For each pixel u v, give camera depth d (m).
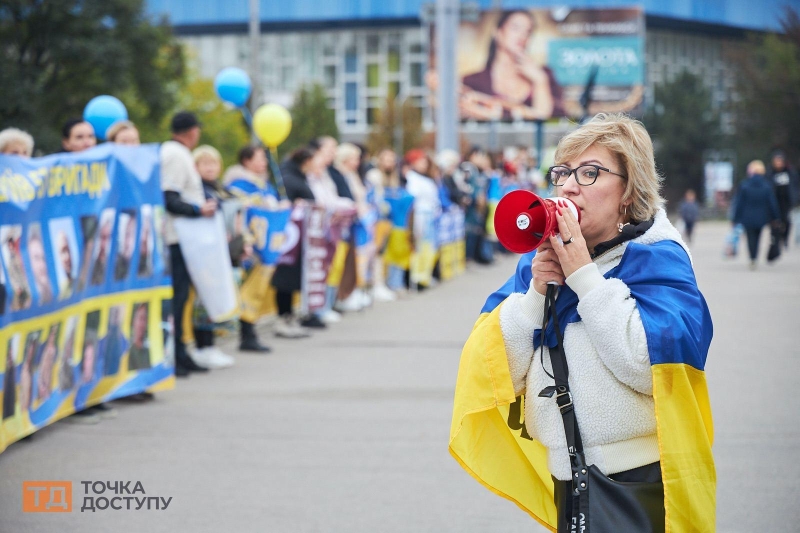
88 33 27.23
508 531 5.74
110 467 6.99
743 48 56.88
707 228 52.00
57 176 7.62
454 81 27.25
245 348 12.11
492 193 26.14
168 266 9.34
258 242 11.96
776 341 12.62
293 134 63.62
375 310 16.33
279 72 83.25
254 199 12.09
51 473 6.83
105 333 8.43
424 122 80.94
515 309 3.34
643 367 3.10
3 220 6.85
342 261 14.86
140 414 8.62
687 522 3.10
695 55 87.00
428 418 8.52
